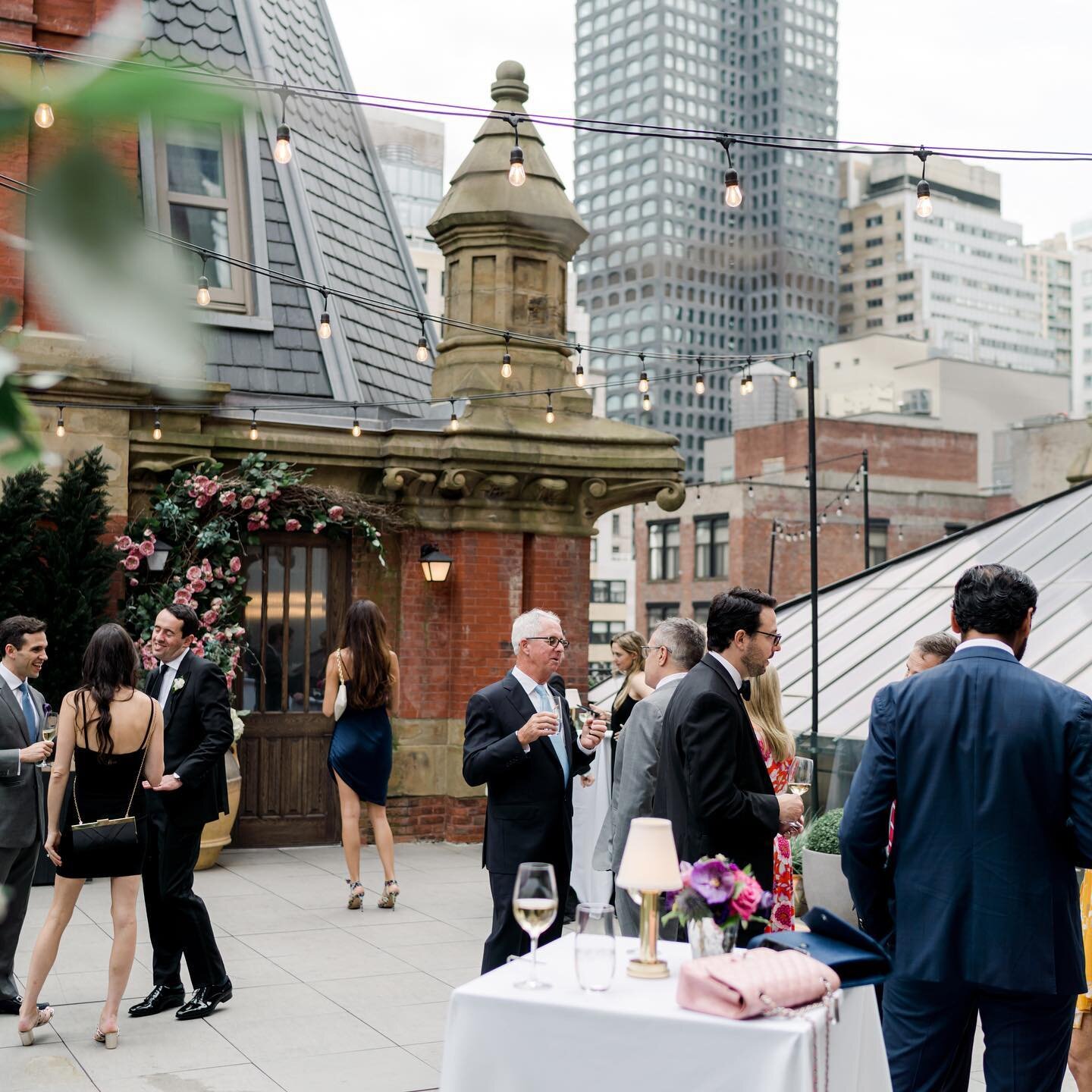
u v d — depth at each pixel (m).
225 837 10.45
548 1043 3.21
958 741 3.67
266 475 11.07
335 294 9.48
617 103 179.62
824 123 182.38
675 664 5.61
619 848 5.36
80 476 10.11
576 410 12.41
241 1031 6.15
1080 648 10.53
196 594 10.84
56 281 0.52
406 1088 5.40
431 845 11.68
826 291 179.38
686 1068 3.07
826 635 12.70
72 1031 6.11
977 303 187.75
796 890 7.45
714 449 71.69
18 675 6.53
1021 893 3.56
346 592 11.71
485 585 11.84
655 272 170.62
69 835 5.74
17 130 0.52
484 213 12.19
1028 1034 3.59
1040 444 54.22
